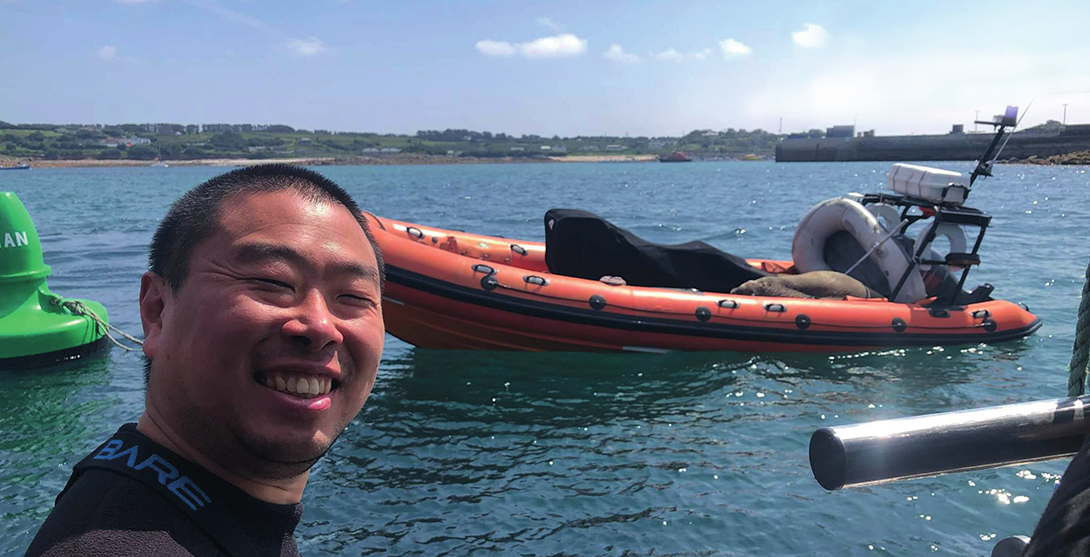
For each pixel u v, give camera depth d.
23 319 7.89
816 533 4.63
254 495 0.89
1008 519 4.77
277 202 0.90
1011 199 34.62
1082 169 78.38
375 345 0.93
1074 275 13.48
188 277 0.86
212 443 0.84
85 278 13.32
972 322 9.05
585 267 9.25
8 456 5.68
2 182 76.75
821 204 10.33
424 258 8.40
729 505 5.00
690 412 6.82
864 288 9.59
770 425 6.46
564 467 5.63
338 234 0.91
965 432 0.92
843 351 8.70
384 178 89.06
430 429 6.36
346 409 0.92
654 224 24.95
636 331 8.51
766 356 8.53
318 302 0.86
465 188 57.22
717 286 9.55
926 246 9.31
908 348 8.80
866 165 117.62
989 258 15.68
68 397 6.96
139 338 9.11
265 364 0.83
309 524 4.78
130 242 18.89
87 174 122.94
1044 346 8.91
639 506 5.00
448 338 8.64
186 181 76.06
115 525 0.77
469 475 5.48
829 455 0.90
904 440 0.90
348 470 5.54
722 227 23.75
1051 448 0.95
